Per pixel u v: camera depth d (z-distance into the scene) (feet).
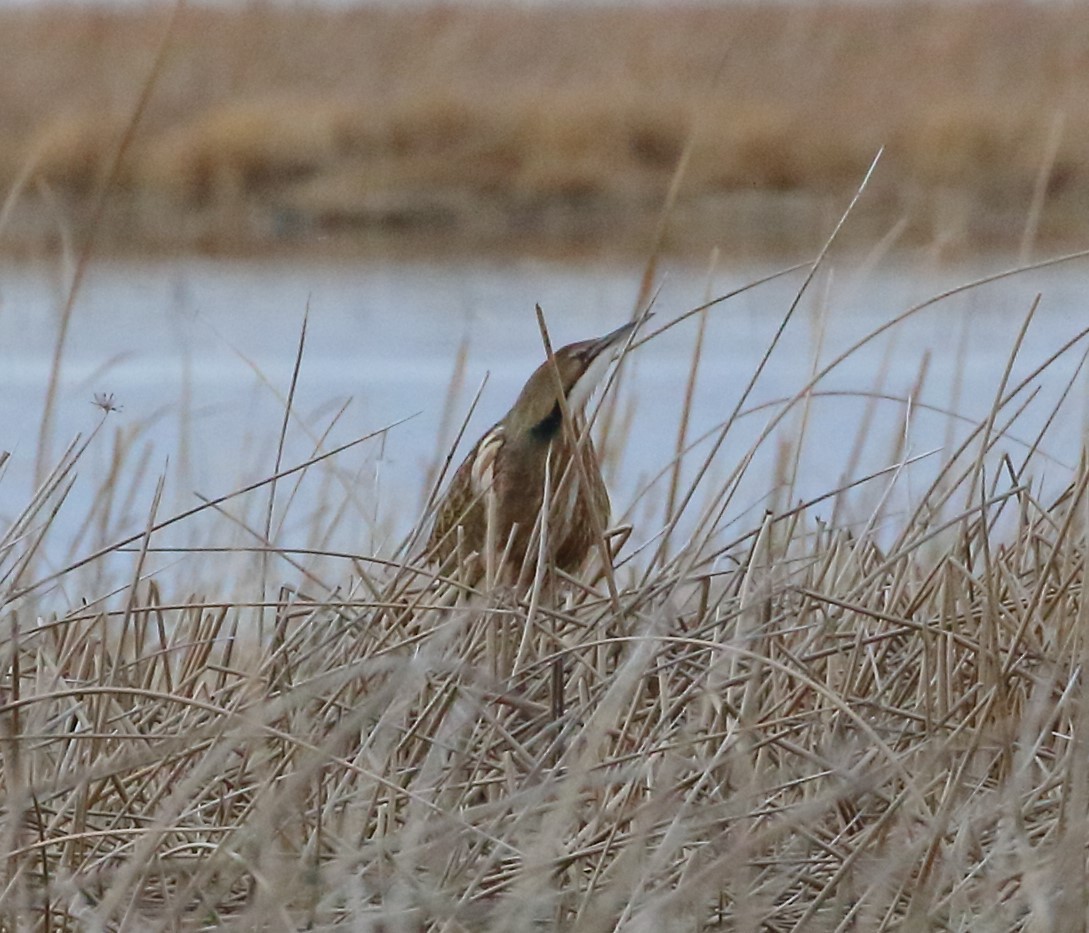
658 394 122.21
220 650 65.77
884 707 50.47
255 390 99.81
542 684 54.75
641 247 218.38
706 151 252.42
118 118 269.23
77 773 48.44
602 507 64.13
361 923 41.60
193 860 47.73
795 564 64.64
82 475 97.86
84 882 44.50
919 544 52.75
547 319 154.71
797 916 46.68
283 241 236.43
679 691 54.80
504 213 250.37
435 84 299.99
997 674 49.06
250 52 310.04
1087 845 45.11
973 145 246.27
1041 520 58.65
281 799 42.24
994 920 43.14
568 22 344.69
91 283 182.50
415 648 53.57
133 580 53.26
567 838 49.14
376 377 129.90
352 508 83.46
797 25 323.37
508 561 63.87
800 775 51.37
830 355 135.03
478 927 44.86
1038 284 168.04
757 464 97.25
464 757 48.08
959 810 48.44
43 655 53.52
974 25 317.83
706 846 45.27
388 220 252.62
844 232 225.97
